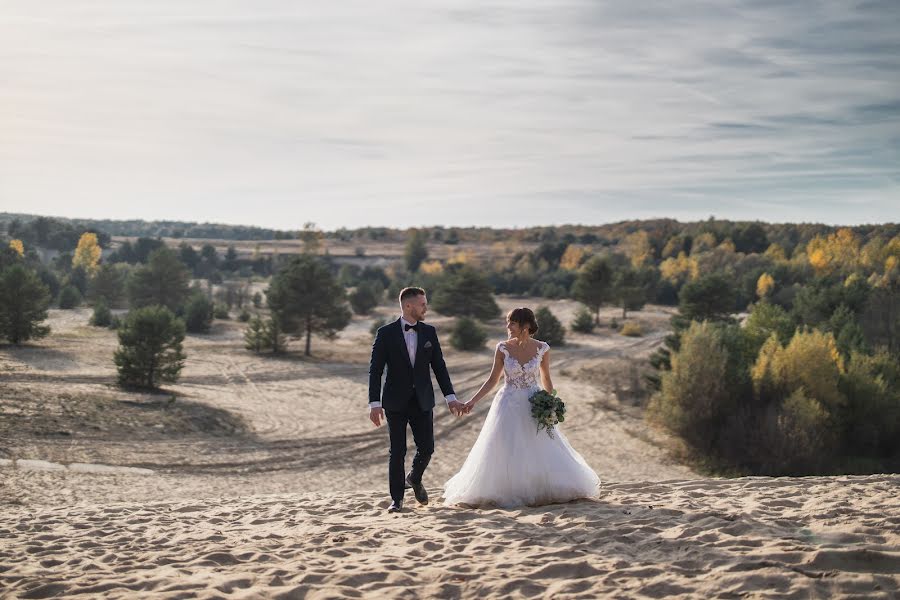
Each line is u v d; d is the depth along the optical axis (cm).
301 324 5778
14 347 4656
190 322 6769
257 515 793
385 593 438
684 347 3428
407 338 699
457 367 5506
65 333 5778
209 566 529
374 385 693
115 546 636
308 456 2841
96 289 8781
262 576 481
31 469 2147
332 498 902
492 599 422
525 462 707
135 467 2372
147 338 3647
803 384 3269
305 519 738
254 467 2602
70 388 3362
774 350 3425
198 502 938
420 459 717
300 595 441
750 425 3105
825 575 403
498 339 7412
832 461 3092
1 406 2827
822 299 5541
